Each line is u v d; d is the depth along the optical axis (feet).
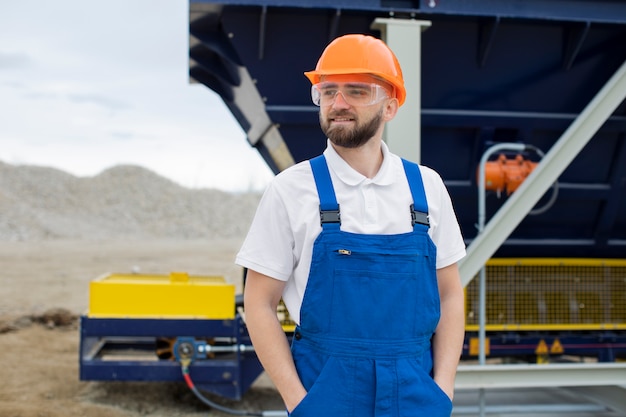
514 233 17.72
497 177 15.43
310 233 6.63
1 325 25.82
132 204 82.64
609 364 13.50
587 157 16.58
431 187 7.13
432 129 15.76
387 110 7.15
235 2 13.20
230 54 14.56
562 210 17.42
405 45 13.28
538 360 18.28
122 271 44.91
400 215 6.79
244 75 14.97
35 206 75.61
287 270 6.88
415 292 6.65
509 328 17.85
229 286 16.33
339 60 6.95
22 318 26.96
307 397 6.54
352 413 6.50
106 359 17.93
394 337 6.55
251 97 15.47
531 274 18.07
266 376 21.17
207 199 87.97
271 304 6.96
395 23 13.28
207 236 76.33
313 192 6.74
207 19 14.01
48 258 50.52
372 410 6.52
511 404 17.19
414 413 6.54
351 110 6.79
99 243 63.77
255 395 18.97
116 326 16.14
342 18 13.94
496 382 13.32
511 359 19.53
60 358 21.90
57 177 85.30
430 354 7.02
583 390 15.01
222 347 16.25
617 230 18.03
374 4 13.50
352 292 6.50
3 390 18.24
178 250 60.03
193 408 17.58
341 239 6.53
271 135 15.97
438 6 13.60
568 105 15.75
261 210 6.91
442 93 15.30
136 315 16.25
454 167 16.31
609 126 15.81
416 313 6.66
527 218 17.44
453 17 14.03
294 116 15.11
